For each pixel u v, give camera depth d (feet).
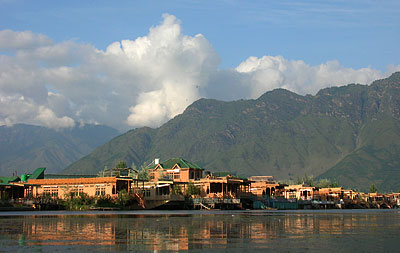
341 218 291.99
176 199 459.32
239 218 279.08
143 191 468.75
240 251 128.36
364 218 294.46
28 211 390.01
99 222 227.40
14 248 130.72
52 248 131.23
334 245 141.08
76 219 252.83
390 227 209.05
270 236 163.94
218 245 139.33
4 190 461.37
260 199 566.36
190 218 273.75
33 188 466.29
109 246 135.85
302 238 158.51
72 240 148.66
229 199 492.95
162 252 125.90
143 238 155.53
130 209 440.86
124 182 454.40
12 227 192.65
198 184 527.81
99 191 441.68
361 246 139.44
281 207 579.48
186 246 137.08
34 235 162.09
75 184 450.71
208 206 477.36
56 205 425.69
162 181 492.95
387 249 133.80
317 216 321.11
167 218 271.69
